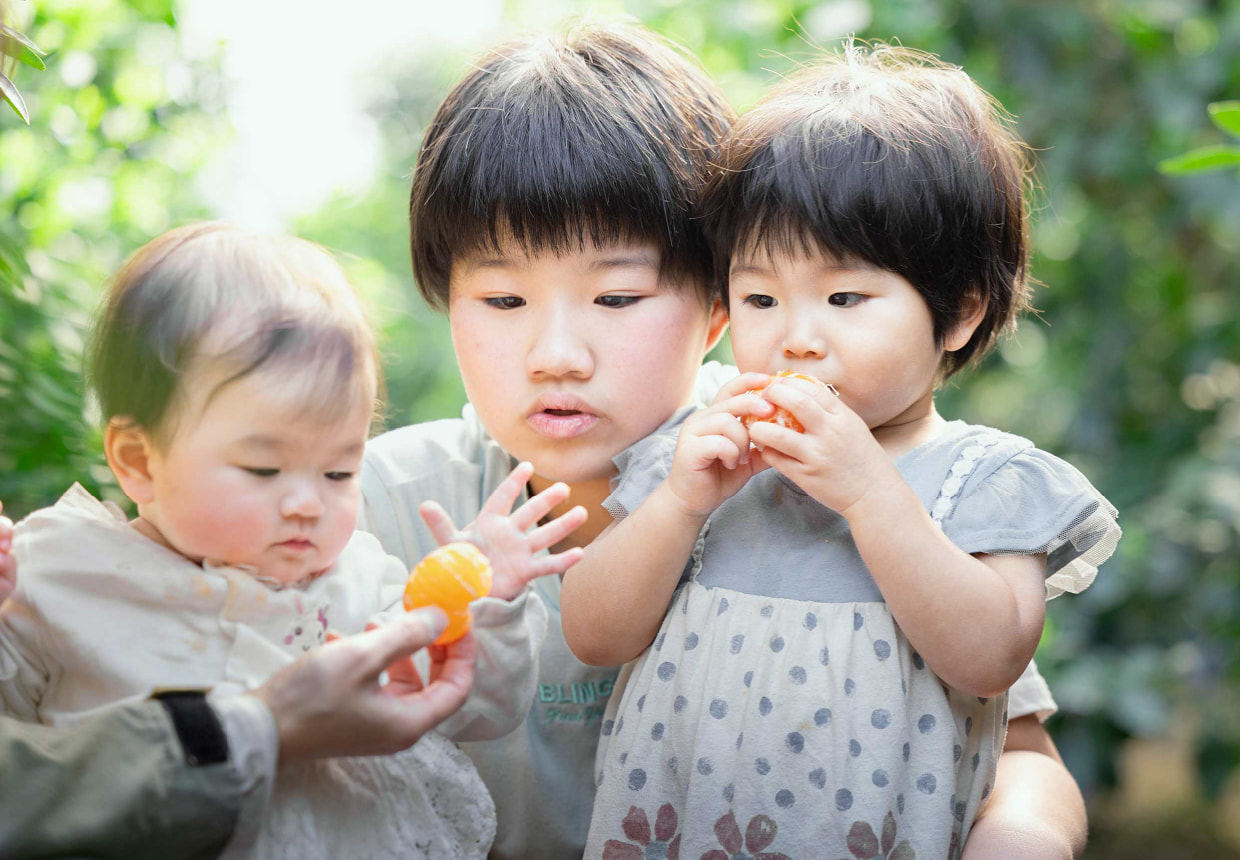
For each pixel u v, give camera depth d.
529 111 1.34
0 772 0.92
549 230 1.30
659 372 1.37
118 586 1.10
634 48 1.48
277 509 1.09
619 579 1.27
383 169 5.00
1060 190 2.99
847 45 1.65
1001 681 1.21
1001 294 1.36
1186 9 2.99
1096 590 3.00
